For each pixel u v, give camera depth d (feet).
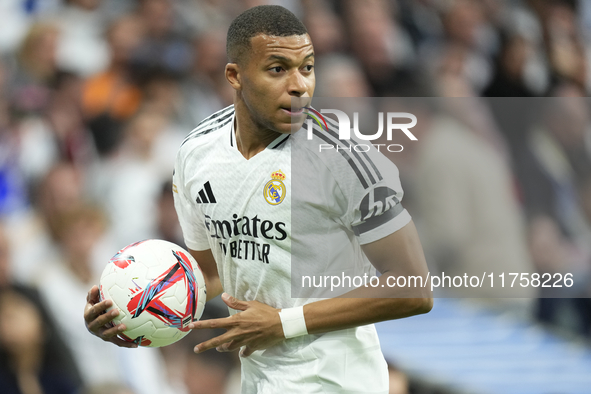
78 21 79.66
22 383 56.03
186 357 58.59
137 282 27.50
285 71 25.61
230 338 27.17
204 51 79.25
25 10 80.43
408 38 82.99
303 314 26.94
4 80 75.61
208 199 28.27
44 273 60.44
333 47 80.07
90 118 73.77
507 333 53.26
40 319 57.98
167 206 68.64
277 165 26.58
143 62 76.48
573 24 89.86
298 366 28.19
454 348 51.37
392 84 79.10
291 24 25.70
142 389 57.21
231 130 27.91
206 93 78.38
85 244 62.13
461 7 84.58
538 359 50.57
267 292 28.14
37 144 71.87
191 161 28.86
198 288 28.78
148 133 72.49
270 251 27.22
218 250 29.12
